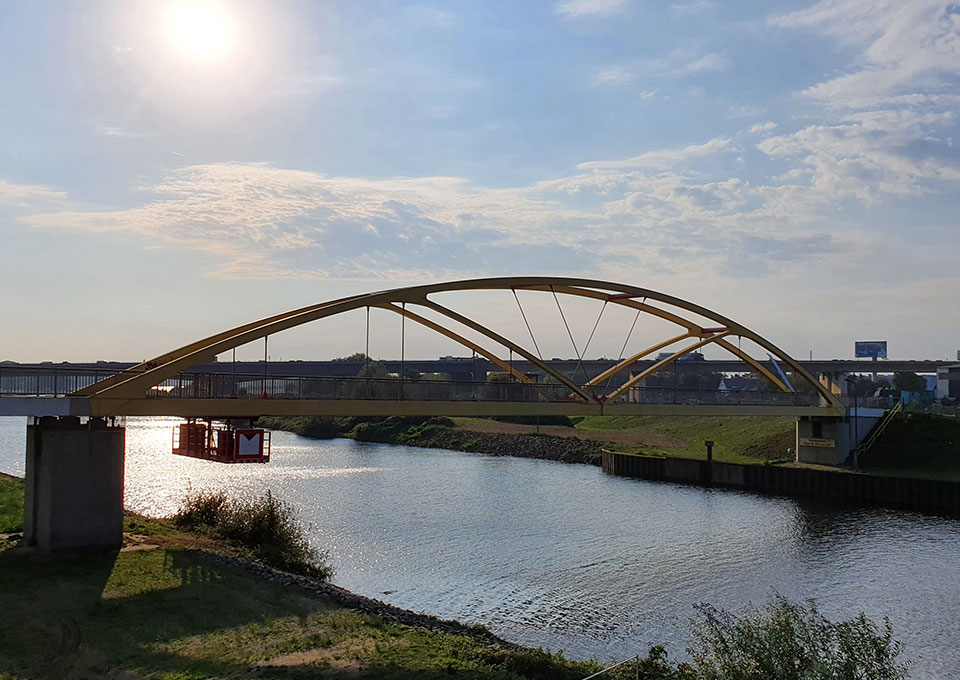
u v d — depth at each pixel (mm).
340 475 69688
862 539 45812
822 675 14438
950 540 45688
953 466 64438
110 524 27312
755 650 15352
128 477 63938
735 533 47125
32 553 25953
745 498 61500
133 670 17703
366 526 46375
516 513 52094
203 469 70812
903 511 55812
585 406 45344
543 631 28484
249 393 34500
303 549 32812
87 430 27391
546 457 91250
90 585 23125
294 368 115188
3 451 84188
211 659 18703
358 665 19031
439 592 33125
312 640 20688
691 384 138125
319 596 25328
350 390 40938
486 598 32438
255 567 27719
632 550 41906
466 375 125438
